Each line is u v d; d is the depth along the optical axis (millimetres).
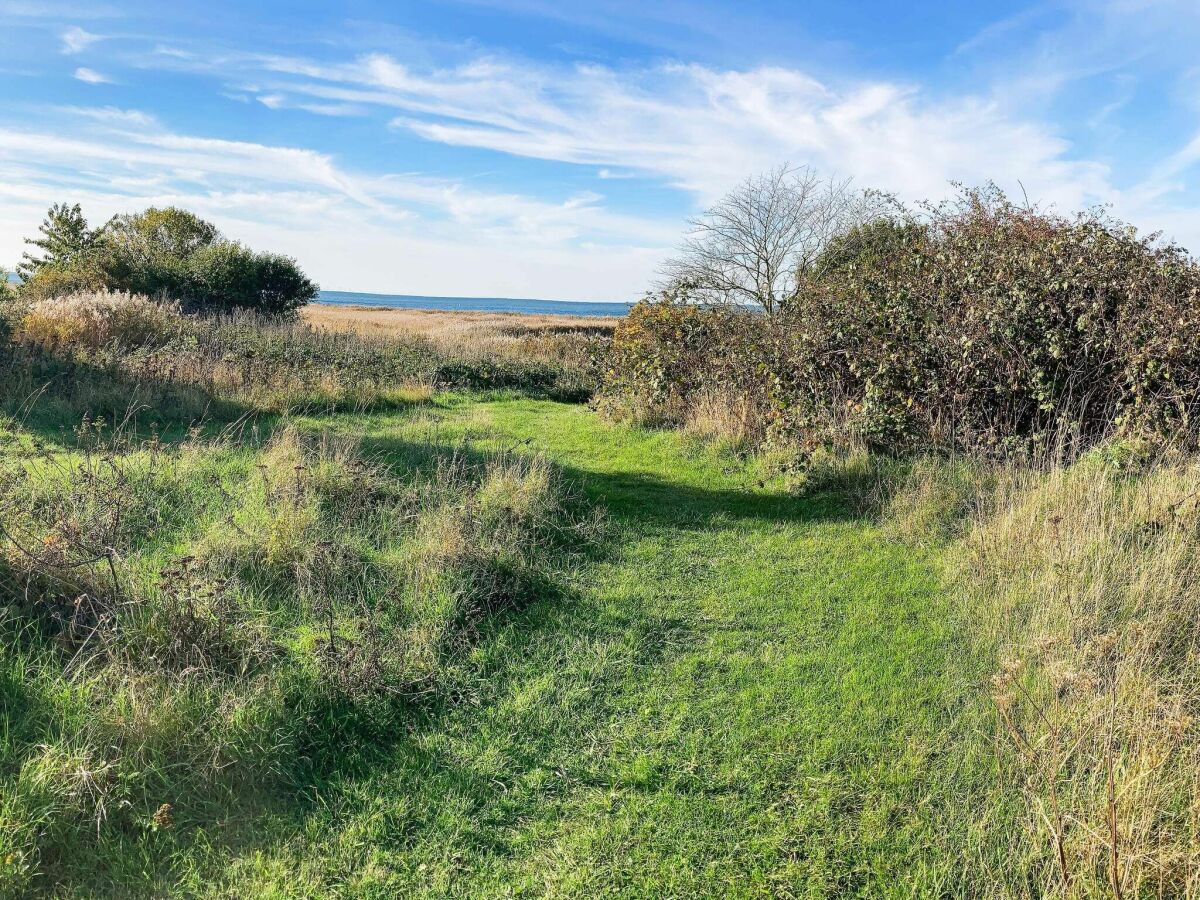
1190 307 7758
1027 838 3064
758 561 6211
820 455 8352
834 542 6609
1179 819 3070
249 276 29391
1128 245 8508
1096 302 8055
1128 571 5070
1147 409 7551
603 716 4059
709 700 4191
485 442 10031
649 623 5098
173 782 3182
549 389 16312
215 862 2918
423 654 4434
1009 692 4031
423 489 6973
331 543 5410
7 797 2797
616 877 2977
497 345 21781
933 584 5668
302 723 3682
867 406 8734
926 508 6926
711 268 16766
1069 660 4168
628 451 9859
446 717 3992
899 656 4609
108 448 7844
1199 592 4738
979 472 7531
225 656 3984
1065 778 3389
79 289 25484
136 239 30969
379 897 2842
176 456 7383
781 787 3473
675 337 12109
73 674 3660
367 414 12117
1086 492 6348
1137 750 3293
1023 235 9219
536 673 4473
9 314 12906
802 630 5000
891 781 3479
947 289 9164
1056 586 5004
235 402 11141
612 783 3523
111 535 4996
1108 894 2752
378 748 3707
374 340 20375
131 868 2811
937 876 2936
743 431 9727
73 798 2920
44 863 2736
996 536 6008
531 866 3035
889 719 3969
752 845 3127
